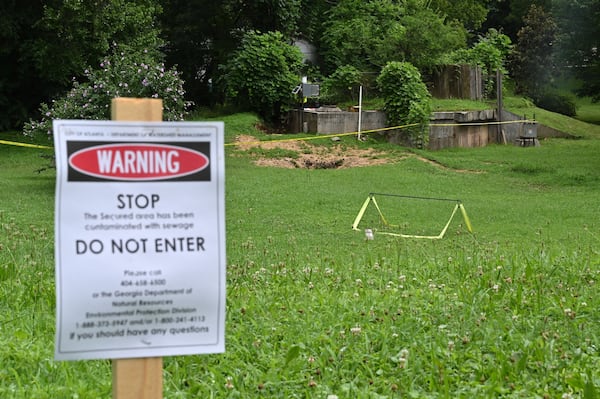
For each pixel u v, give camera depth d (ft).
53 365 14.74
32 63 88.43
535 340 16.81
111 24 84.48
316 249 34.96
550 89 136.87
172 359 15.80
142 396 9.52
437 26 100.99
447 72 99.71
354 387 14.24
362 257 31.58
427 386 14.80
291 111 92.89
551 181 63.46
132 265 9.40
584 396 13.64
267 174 64.95
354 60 102.42
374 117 85.10
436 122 86.02
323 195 53.67
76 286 9.21
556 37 130.00
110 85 54.60
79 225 9.23
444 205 50.78
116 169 9.36
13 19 84.79
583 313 19.75
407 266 27.22
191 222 9.61
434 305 20.21
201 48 113.80
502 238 39.19
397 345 16.85
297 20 111.34
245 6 108.88
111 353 9.34
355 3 106.22
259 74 92.68
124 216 9.38
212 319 9.68
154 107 9.59
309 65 109.50
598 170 67.77
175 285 9.53
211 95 111.34
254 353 16.43
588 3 127.34
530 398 13.83
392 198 53.47
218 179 9.71
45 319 18.28
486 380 15.03
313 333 17.63
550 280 23.47
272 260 30.35
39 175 61.93
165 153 9.51
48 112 54.95
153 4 94.58
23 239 33.17
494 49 106.52
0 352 15.30
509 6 178.09
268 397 13.98
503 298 21.11
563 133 100.07
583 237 38.81
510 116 92.84
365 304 20.38
